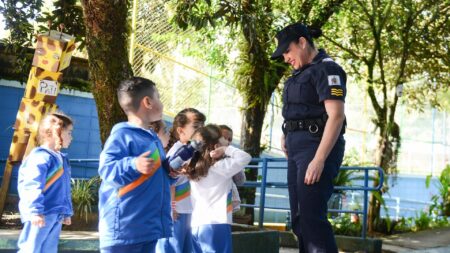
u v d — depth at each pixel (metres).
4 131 10.39
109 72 6.79
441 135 20.94
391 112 10.59
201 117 4.74
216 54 10.91
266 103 9.57
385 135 10.53
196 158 4.52
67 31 7.87
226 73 11.01
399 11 10.35
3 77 10.37
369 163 10.99
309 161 3.99
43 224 4.30
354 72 11.41
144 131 3.44
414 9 10.35
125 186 3.31
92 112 11.16
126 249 3.29
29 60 8.91
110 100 6.83
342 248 7.54
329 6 10.03
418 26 10.83
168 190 3.53
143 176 3.34
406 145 20.75
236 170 4.56
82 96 11.02
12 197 9.23
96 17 6.72
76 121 10.97
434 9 10.46
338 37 11.50
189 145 3.60
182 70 11.46
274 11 9.96
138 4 10.50
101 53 6.77
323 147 3.85
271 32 9.12
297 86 4.07
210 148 4.54
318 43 11.59
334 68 4.00
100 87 6.84
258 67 9.38
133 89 3.45
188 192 4.64
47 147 4.55
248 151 9.62
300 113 4.05
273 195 13.95
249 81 9.48
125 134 3.36
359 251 7.41
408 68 11.80
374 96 10.66
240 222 9.06
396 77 11.59
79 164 10.92
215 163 4.56
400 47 10.92
